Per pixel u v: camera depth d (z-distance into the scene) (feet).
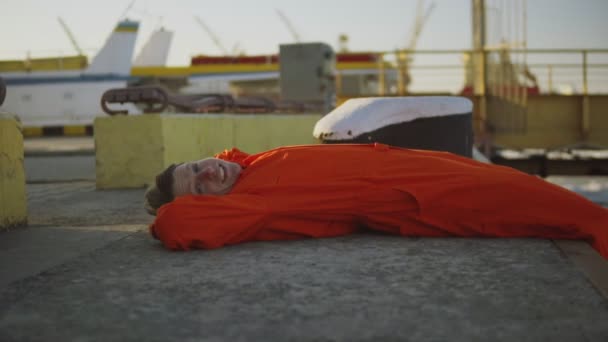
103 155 19.60
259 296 6.15
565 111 43.93
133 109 83.20
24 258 8.37
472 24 43.09
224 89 142.72
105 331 5.15
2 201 10.82
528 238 9.18
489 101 42.60
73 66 114.32
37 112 108.27
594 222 8.87
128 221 12.35
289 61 43.14
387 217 9.45
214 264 7.72
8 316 5.63
